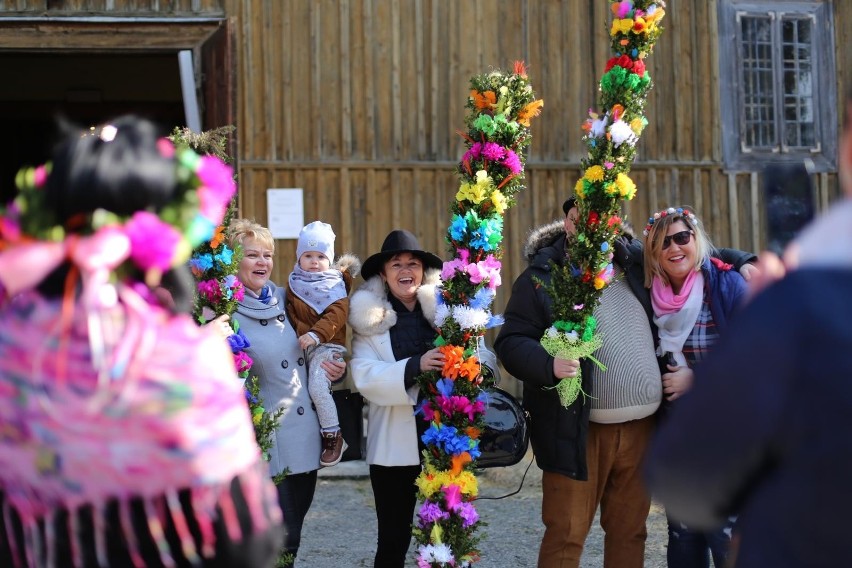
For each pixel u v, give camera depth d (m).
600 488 3.97
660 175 9.17
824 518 1.40
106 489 1.71
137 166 1.82
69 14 8.31
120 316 1.76
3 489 1.75
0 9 8.26
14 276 1.75
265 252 4.23
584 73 8.98
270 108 8.63
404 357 4.23
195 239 1.88
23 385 1.73
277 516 1.91
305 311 4.32
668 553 4.02
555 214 8.98
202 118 8.41
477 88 4.04
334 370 4.20
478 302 3.94
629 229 4.21
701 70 9.25
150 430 1.72
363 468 7.26
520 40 8.89
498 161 3.98
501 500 6.50
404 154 8.79
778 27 9.41
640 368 3.88
